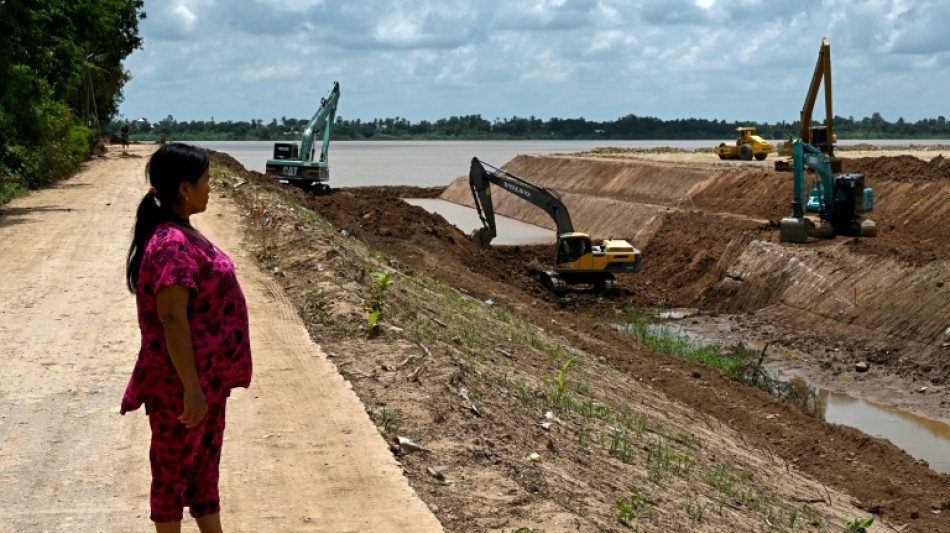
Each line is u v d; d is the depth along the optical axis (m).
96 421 8.55
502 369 13.09
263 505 6.82
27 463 7.51
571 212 56.38
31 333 11.80
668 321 29.95
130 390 5.00
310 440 8.13
